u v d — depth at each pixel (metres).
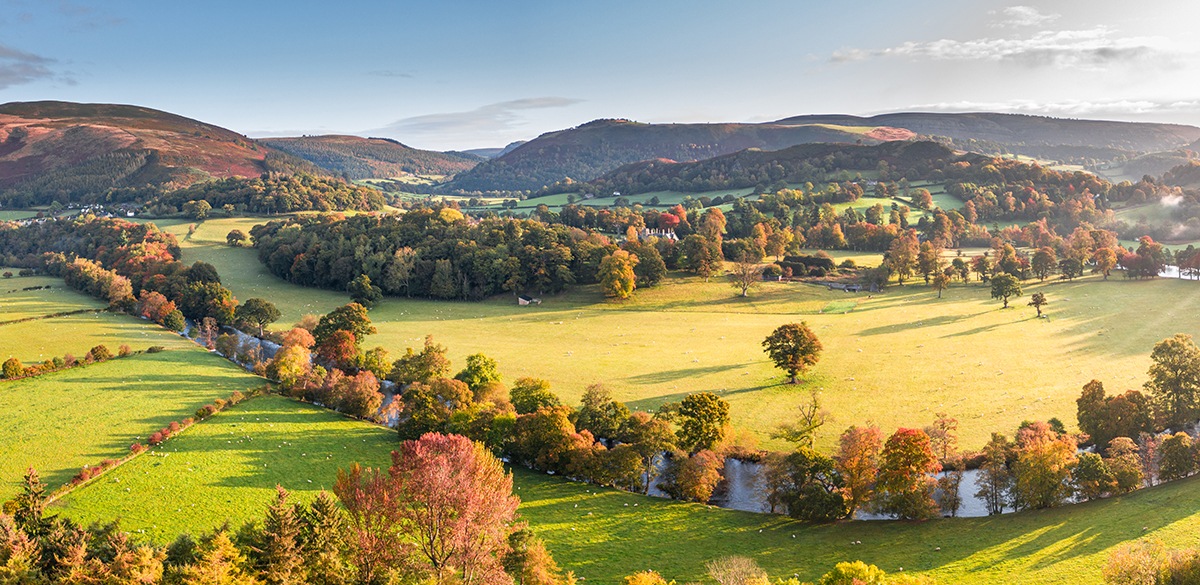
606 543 71.69
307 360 120.12
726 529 75.06
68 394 106.56
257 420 100.19
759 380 124.38
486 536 55.19
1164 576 51.69
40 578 51.31
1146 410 90.62
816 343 121.44
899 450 76.75
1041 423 87.69
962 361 131.00
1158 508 68.38
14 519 56.78
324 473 84.62
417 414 96.38
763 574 62.19
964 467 87.62
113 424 94.69
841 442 81.75
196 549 54.69
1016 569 60.97
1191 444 79.44
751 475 90.25
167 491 77.25
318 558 54.69
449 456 55.59
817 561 67.19
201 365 126.50
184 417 98.50
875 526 75.12
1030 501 76.38
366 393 105.69
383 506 55.28
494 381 114.81
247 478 81.62
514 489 83.75
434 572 53.75
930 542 69.44
